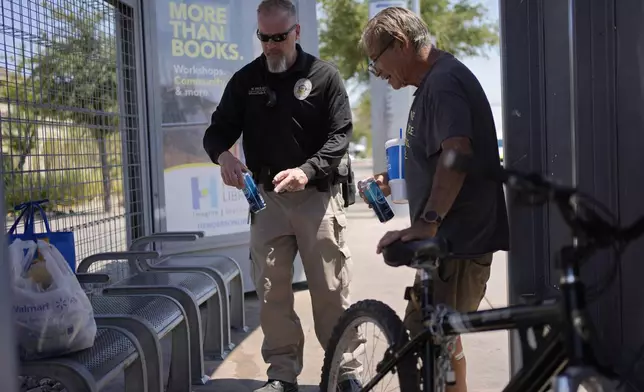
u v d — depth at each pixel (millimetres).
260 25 3156
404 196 2820
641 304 2203
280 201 3291
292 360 3406
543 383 1702
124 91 4715
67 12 4039
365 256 6750
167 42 4934
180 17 4977
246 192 3186
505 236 2434
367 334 2529
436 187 2174
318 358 3996
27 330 2346
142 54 4836
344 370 2652
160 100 4922
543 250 2607
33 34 3701
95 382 2322
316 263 3301
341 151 3211
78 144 4141
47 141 3818
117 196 4613
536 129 2738
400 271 6008
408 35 2424
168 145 4996
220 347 4016
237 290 4535
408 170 2494
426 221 2129
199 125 5109
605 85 2332
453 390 2324
